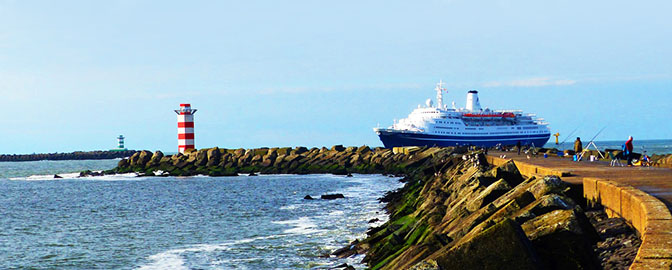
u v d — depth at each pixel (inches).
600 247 432.5
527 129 6451.8
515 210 515.2
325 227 1332.4
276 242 1154.0
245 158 4352.9
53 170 6294.3
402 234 925.2
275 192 2503.7
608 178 813.2
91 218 1732.3
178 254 1086.4
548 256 363.3
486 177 933.2
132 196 2518.5
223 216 1663.4
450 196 1017.5
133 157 4628.4
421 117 6176.2
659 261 272.2
